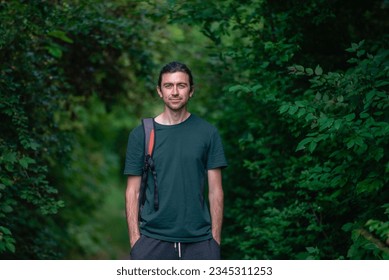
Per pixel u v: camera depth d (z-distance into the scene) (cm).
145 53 848
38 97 709
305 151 611
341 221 611
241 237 754
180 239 486
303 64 663
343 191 530
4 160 567
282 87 624
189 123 500
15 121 595
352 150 495
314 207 614
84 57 831
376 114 475
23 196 585
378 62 493
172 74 492
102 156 1587
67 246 1114
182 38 936
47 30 662
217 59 757
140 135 500
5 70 614
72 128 970
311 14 642
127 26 766
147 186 496
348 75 491
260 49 665
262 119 732
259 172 696
